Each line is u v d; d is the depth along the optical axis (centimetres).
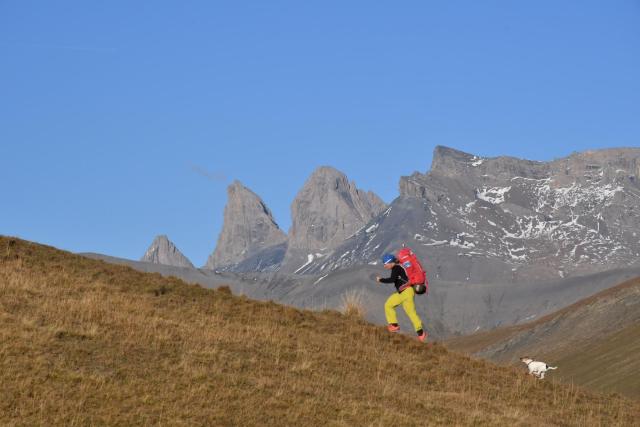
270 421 2266
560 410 2877
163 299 3288
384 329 3431
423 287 3356
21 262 3384
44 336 2573
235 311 3328
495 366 3312
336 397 2542
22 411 2091
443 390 2888
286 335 3111
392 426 2352
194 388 2388
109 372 2420
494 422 2544
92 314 2870
